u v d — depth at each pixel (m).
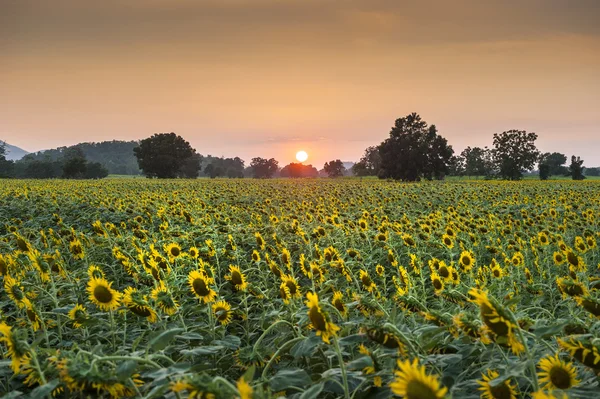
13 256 7.09
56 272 6.66
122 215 16.73
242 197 26.20
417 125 105.69
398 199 24.59
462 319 3.29
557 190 33.53
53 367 3.27
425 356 3.51
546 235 9.59
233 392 2.52
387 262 10.03
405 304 4.77
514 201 22.52
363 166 168.75
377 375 3.29
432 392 1.99
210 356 5.01
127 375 2.96
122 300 4.63
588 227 13.01
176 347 4.66
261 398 2.40
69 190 33.22
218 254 8.77
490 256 10.83
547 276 8.48
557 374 2.92
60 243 9.97
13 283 5.33
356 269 8.59
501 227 12.88
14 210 20.31
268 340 5.32
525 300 6.73
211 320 5.17
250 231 11.83
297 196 28.25
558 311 6.86
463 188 36.38
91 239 9.92
